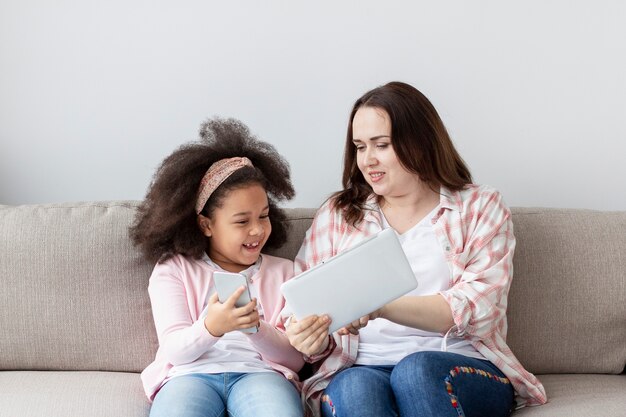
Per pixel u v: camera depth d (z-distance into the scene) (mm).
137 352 1798
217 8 2115
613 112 2158
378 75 2139
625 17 2137
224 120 2047
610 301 1827
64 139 2139
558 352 1828
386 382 1518
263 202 1720
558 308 1827
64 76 2121
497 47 2139
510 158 2166
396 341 1670
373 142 1695
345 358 1652
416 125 1689
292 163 2158
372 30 2129
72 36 2111
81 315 1786
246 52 2127
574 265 1840
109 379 1740
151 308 1808
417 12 2127
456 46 2137
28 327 1781
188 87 2129
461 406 1455
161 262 1747
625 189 2178
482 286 1634
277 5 2117
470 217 1731
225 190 1698
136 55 2119
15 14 2102
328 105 2143
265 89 2137
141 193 2154
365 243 1469
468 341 1668
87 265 1791
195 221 1748
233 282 1510
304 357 1711
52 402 1603
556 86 2150
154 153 2141
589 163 2170
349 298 1483
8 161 2141
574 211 1912
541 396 1633
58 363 1798
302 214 1902
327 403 1546
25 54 2113
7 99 2123
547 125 2160
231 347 1675
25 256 1787
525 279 1832
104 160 2143
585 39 2141
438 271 1694
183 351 1581
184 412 1488
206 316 1564
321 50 2129
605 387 1739
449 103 2150
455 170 1763
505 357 1650
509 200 2178
